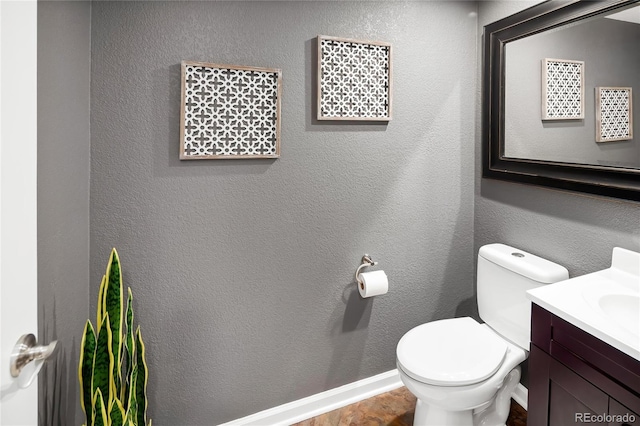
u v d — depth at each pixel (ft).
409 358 5.23
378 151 6.54
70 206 4.29
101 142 4.91
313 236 6.22
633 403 3.36
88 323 3.92
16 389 2.30
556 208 5.82
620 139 4.79
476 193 7.38
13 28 2.21
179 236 5.41
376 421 6.36
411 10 6.55
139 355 4.61
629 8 4.61
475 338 5.69
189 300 5.55
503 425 5.90
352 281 6.59
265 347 6.09
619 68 4.74
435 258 7.24
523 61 6.11
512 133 6.41
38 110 3.43
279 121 5.69
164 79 5.12
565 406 4.08
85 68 4.63
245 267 5.82
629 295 4.36
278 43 5.67
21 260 2.34
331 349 6.58
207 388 5.79
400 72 6.57
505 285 5.96
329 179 6.23
